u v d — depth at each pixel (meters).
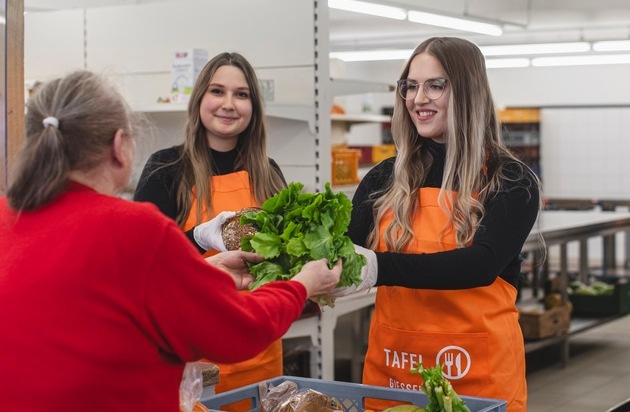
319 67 4.23
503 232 2.26
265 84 4.20
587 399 5.95
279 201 2.02
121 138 1.53
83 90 1.50
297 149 4.28
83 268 1.42
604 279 8.41
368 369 2.51
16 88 2.30
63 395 1.41
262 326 1.55
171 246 1.46
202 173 3.01
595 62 10.75
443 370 2.34
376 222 2.45
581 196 13.98
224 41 4.46
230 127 3.05
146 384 1.48
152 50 4.65
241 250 2.09
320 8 4.23
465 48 2.36
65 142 1.47
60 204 1.49
